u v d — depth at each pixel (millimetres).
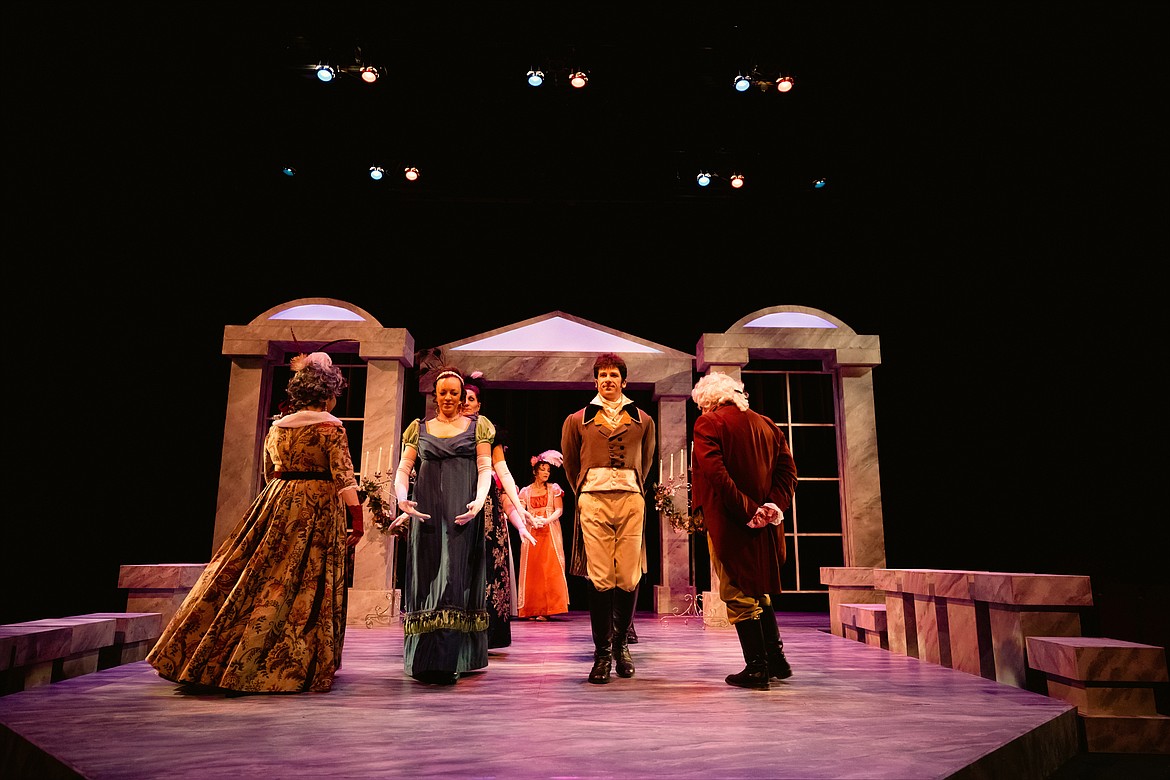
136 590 3953
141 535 6484
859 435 6746
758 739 1966
